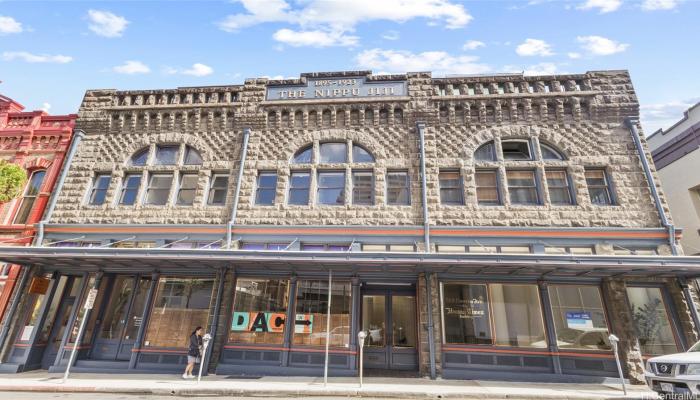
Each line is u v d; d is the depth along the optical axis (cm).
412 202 1315
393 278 1217
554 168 1335
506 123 1412
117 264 1268
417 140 1413
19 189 1248
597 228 1194
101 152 1530
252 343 1186
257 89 1573
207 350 1146
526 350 1103
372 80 1534
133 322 1288
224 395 899
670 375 734
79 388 929
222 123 1530
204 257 1066
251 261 1089
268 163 1441
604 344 1097
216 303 1216
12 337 1252
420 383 1001
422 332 1138
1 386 934
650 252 1166
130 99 1620
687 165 1512
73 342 1239
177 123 1562
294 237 1289
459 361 1108
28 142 1566
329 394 890
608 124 1361
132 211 1402
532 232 1212
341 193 1385
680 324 1093
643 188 1253
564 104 1411
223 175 1470
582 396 855
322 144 1481
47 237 1375
